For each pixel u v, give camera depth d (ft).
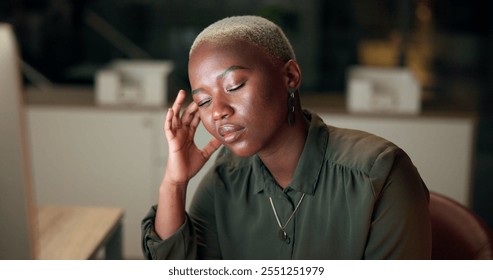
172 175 4.18
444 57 11.50
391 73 11.17
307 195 4.00
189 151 4.23
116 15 12.01
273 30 3.79
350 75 11.53
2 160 3.84
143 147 10.90
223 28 3.71
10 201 3.92
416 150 10.52
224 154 4.46
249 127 3.66
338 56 11.88
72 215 6.30
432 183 10.58
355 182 3.87
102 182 11.03
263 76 3.64
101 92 10.98
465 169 10.48
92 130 10.91
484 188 10.98
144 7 11.93
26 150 3.87
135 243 11.15
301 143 3.99
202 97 3.70
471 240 4.76
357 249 3.90
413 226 3.87
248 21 3.76
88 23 12.09
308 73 11.96
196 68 3.68
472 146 10.44
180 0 11.84
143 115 10.82
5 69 3.71
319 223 4.00
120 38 12.07
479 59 11.37
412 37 11.61
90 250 5.50
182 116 4.24
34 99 11.37
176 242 4.18
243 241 4.29
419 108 10.66
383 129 10.51
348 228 3.92
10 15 12.04
